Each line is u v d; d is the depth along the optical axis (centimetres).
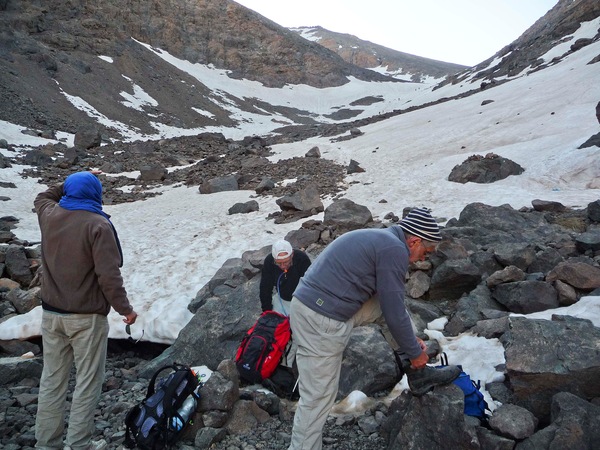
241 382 480
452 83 8081
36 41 6431
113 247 371
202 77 9444
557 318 422
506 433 324
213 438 392
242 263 807
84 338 373
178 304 742
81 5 7888
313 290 329
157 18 9944
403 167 1994
